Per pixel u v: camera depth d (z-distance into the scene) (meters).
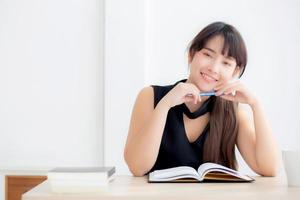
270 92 2.74
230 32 2.01
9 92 2.88
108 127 2.76
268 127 1.71
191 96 1.72
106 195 1.18
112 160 2.76
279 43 2.74
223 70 1.99
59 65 2.86
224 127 1.86
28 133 2.87
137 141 1.70
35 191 1.26
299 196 1.18
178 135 1.86
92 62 2.84
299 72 2.73
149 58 2.80
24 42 2.88
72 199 1.18
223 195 1.18
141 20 2.78
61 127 2.85
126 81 2.77
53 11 2.87
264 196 1.17
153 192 1.23
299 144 2.72
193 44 2.04
